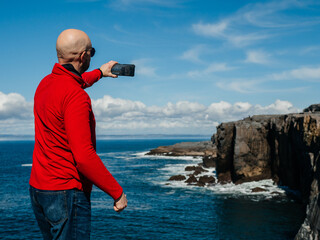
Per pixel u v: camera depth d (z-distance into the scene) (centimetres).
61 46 195
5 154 13850
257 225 2141
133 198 3231
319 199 1340
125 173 5522
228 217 2380
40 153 191
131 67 254
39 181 189
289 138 3122
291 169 3184
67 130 175
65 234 186
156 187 3916
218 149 3978
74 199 188
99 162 180
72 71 200
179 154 9775
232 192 3325
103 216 2552
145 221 2367
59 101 181
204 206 2775
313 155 2325
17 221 2481
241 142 3697
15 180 5181
